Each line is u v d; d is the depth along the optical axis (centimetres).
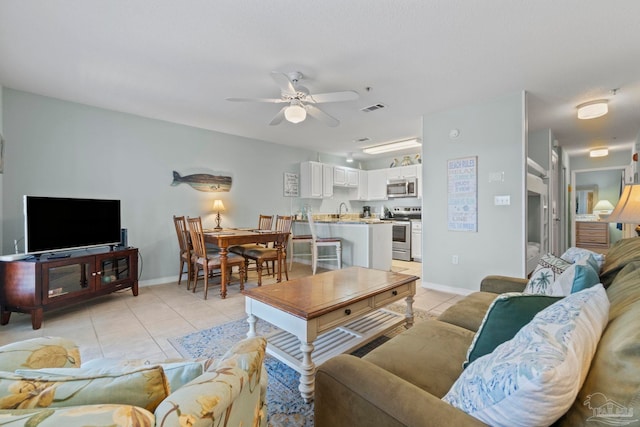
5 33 216
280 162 585
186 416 55
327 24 207
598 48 236
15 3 184
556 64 261
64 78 291
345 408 91
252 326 212
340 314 185
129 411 51
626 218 191
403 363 121
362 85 304
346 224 520
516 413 64
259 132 495
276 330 232
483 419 71
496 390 68
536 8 190
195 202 464
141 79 293
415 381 110
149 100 348
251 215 538
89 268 307
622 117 404
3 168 305
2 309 270
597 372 67
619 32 214
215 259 365
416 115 400
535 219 425
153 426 52
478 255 358
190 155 458
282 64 262
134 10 192
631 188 196
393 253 663
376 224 502
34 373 63
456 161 374
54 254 308
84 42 229
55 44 231
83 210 324
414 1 184
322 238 531
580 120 416
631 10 191
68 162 353
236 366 78
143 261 414
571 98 339
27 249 277
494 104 344
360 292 209
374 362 120
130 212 401
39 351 93
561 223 589
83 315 296
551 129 461
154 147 421
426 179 403
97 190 374
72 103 354
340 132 493
